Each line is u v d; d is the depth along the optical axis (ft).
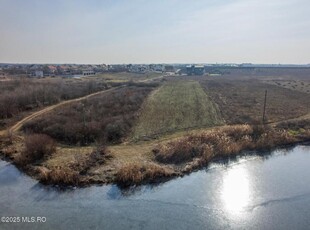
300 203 70.74
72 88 231.50
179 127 125.70
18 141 108.17
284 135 115.34
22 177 80.94
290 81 357.61
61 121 127.03
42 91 193.57
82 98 202.90
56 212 64.08
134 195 72.33
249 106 173.47
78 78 388.57
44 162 87.61
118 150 97.40
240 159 97.76
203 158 92.94
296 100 196.75
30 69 549.95
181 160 91.40
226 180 82.02
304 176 86.17
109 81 321.73
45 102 180.55
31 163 87.71
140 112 151.53
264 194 75.00
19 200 68.80
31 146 93.20
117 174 79.36
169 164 88.58
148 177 79.82
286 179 83.87
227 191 75.72
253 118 140.97
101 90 245.86
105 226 59.31
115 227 59.11
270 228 60.80
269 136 112.88
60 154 93.91
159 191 74.64
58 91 209.46
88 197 70.69
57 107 167.94
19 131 121.39
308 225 62.13
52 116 135.74
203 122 134.31
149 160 89.66
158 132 118.21
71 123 121.49
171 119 138.72
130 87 259.19
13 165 89.10
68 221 60.70
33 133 114.62
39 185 76.23
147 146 101.96
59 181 77.00
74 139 108.68
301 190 77.46
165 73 565.53
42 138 98.99
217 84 311.68
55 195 71.46
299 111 159.02
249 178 83.97
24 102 168.66
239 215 65.21
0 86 223.30
